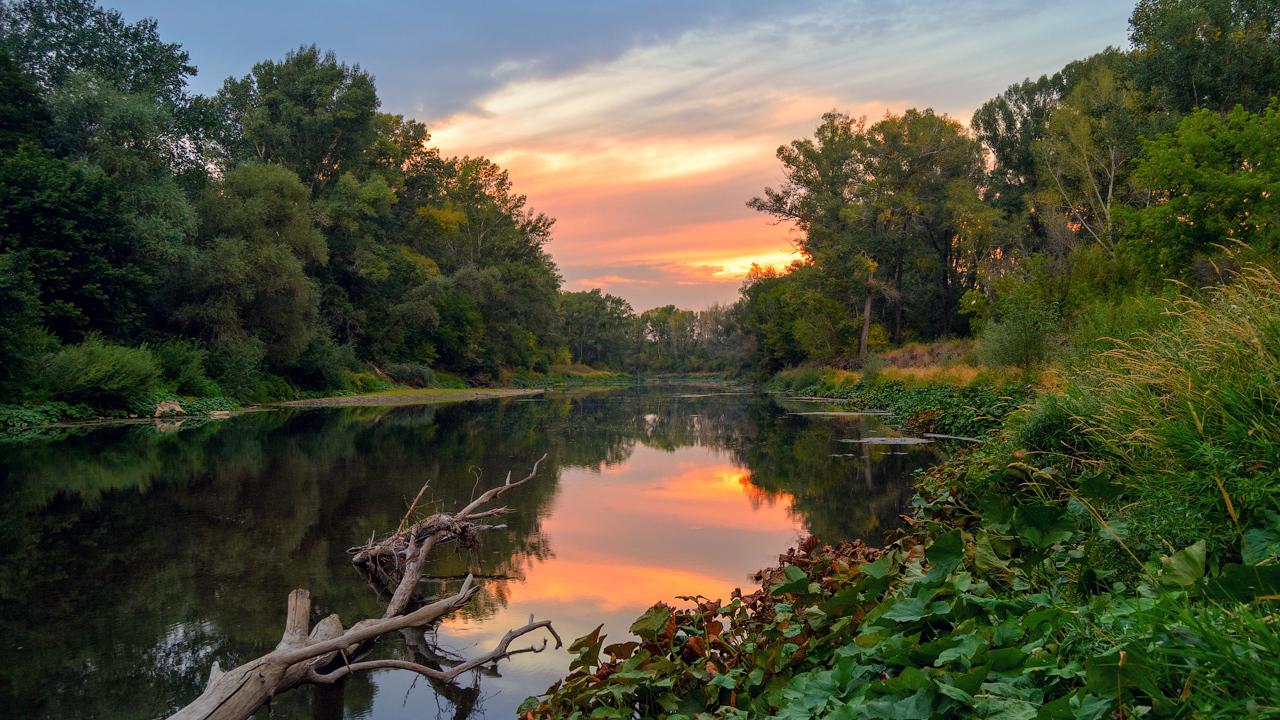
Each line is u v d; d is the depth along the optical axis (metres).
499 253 63.88
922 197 43.03
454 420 22.84
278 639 4.43
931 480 7.47
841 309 45.16
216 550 6.58
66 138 26.02
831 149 43.31
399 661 3.89
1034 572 3.28
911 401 21.61
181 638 4.44
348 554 6.47
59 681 3.83
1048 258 26.69
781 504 8.57
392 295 48.53
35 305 19.41
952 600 2.84
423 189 54.34
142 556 6.36
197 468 11.55
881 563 3.22
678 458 13.38
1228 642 1.66
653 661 3.09
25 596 5.25
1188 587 2.26
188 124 33.41
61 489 9.64
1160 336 4.97
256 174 32.22
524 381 67.50
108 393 21.28
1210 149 17.66
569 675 3.66
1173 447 3.36
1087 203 38.50
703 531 7.31
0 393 19.00
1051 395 6.33
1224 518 2.97
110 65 31.95
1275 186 16.30
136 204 26.17
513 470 11.73
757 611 4.06
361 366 42.53
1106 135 32.59
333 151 43.88
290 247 32.62
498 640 4.51
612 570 5.95
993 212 39.44
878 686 2.11
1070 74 45.19
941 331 47.31
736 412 27.23
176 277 27.70
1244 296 4.02
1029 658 2.10
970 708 1.92
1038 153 36.38
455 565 6.17
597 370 116.88
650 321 148.88
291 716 3.53
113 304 23.86
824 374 42.53
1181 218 17.95
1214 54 27.39
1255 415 3.15
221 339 28.52
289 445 14.91
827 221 43.38
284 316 31.44
